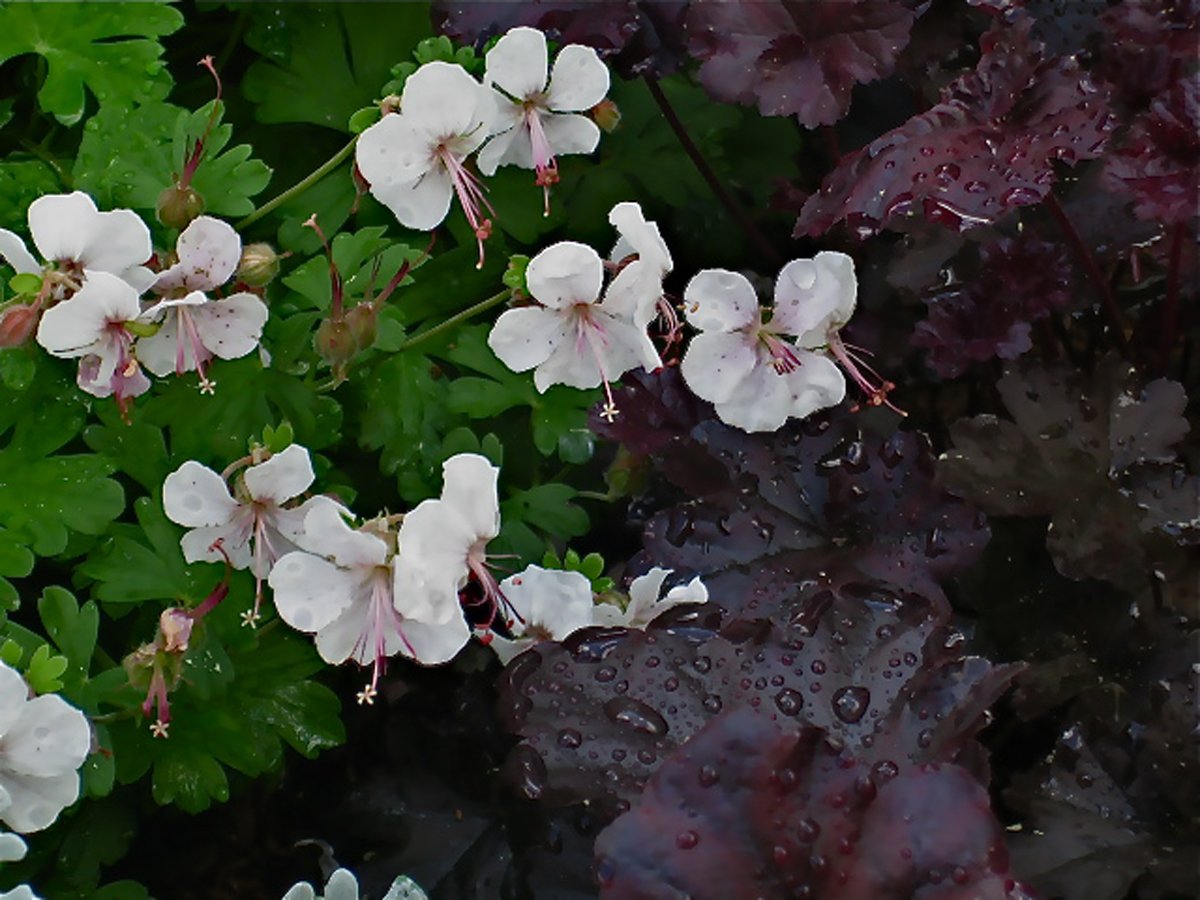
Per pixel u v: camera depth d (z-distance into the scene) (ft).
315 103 2.65
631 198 2.72
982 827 2.26
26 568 2.46
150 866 2.56
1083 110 2.49
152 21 2.56
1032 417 2.54
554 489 2.59
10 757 2.35
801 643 2.40
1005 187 2.48
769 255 2.72
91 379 2.42
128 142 2.52
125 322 2.39
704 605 2.44
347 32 2.66
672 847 2.27
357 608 2.39
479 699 2.54
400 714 2.56
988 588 2.59
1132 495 2.52
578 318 2.45
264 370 2.53
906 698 2.38
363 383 2.58
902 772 2.28
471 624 2.59
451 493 2.36
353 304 2.53
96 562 2.49
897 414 2.66
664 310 2.51
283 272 2.59
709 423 2.55
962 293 2.58
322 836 2.55
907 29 2.55
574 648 2.42
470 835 2.51
